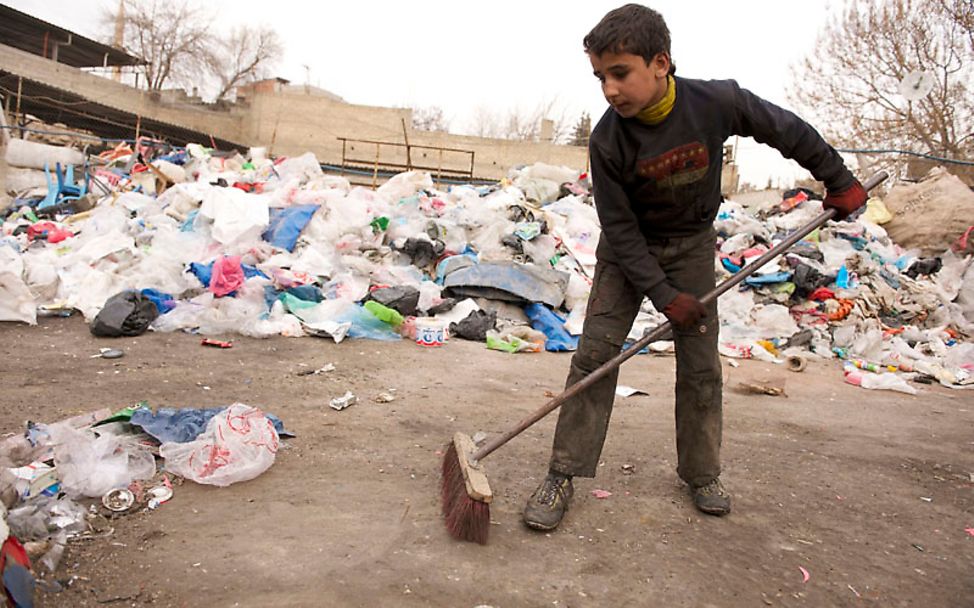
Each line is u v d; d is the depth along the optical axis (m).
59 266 6.59
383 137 28.25
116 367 4.44
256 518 2.44
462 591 2.06
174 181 10.43
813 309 7.79
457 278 7.12
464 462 2.50
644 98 2.18
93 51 30.11
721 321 7.50
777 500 2.95
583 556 2.33
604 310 2.61
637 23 2.10
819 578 2.30
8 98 21.36
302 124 28.41
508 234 8.30
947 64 18.70
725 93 2.30
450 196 10.08
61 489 2.49
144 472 2.69
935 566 2.44
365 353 5.47
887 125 19.78
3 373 4.09
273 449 2.99
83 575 2.02
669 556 2.37
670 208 2.46
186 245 7.03
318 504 2.59
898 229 11.05
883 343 7.36
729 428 4.10
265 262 6.89
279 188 8.70
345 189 9.45
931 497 3.12
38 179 11.80
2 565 1.69
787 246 2.54
